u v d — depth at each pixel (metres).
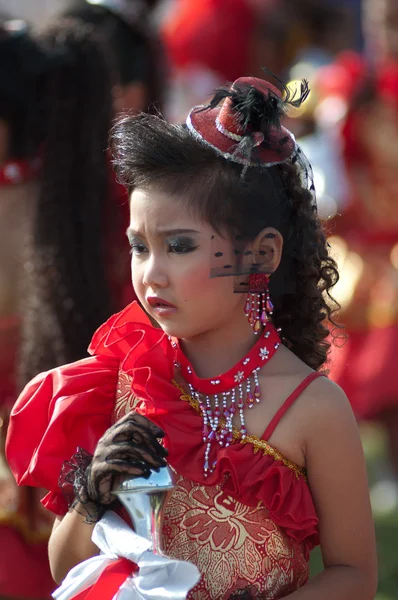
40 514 11.16
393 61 17.86
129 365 7.90
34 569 11.19
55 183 11.09
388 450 17.73
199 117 7.81
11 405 11.38
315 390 7.77
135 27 14.80
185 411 7.75
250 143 7.66
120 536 7.23
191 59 21.64
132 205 7.74
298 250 8.11
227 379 7.81
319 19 26.14
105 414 8.10
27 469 8.05
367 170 17.73
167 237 7.57
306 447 7.73
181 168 7.61
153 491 7.25
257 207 7.71
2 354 11.33
